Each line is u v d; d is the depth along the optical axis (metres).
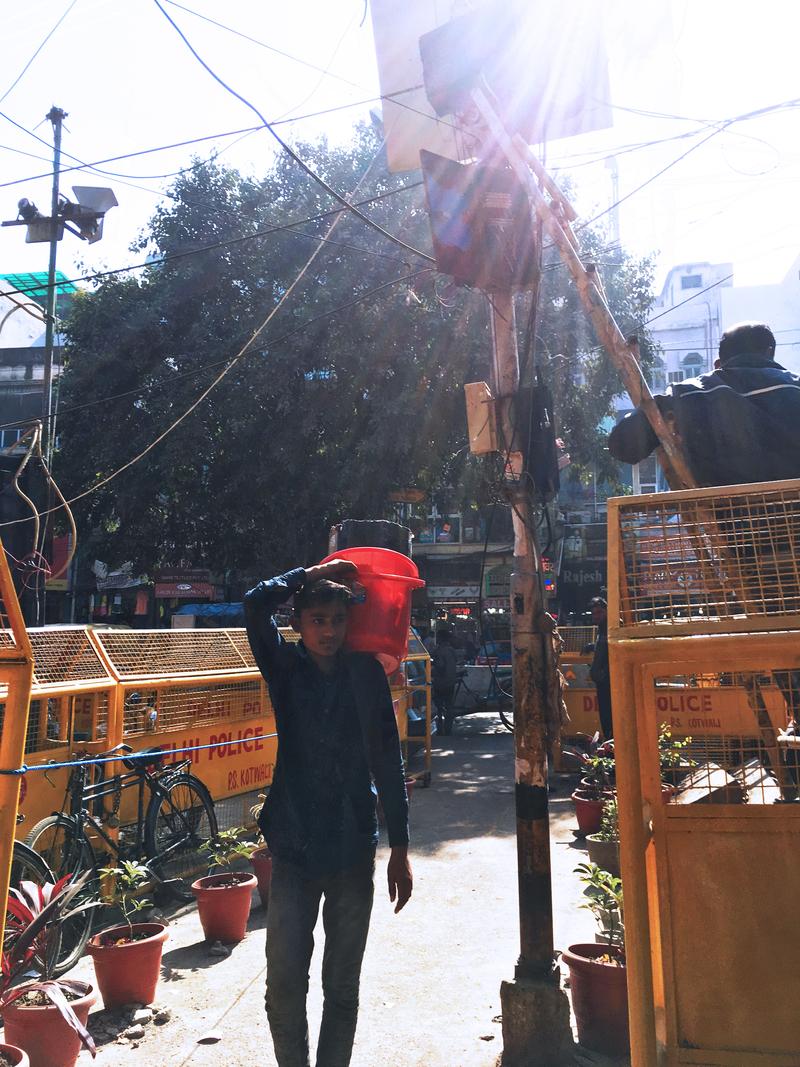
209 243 17.56
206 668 6.59
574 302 16.84
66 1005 3.14
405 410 15.27
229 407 16.56
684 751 2.77
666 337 35.59
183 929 5.20
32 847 4.61
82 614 29.72
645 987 2.10
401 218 16.09
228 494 17.25
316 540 17.42
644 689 2.34
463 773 10.97
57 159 13.40
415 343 15.67
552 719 3.58
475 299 15.60
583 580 31.34
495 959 4.53
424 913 5.29
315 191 16.67
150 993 4.02
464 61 3.96
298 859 2.69
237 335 16.83
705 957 2.19
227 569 20.34
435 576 29.66
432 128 6.68
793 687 2.51
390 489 16.36
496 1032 3.68
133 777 5.61
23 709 2.38
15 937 4.00
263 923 5.29
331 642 2.83
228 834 5.76
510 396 3.84
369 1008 3.94
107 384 18.17
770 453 2.99
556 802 8.90
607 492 31.33
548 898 3.50
